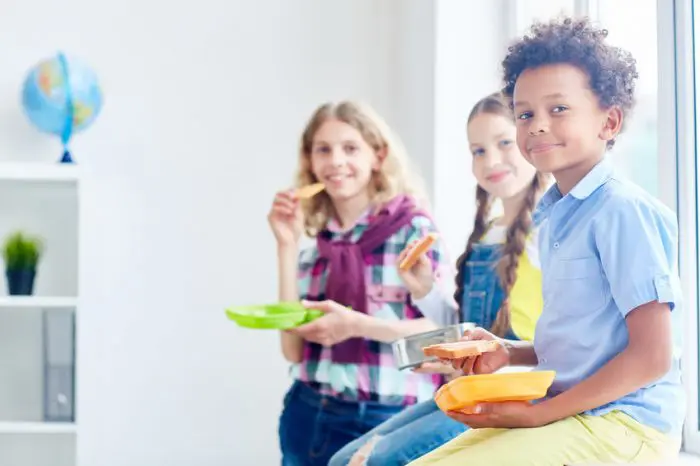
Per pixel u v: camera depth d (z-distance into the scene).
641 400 1.22
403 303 2.08
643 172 1.87
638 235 1.20
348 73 2.88
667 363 1.17
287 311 2.06
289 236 2.23
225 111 2.86
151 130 2.84
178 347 2.85
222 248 2.86
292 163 2.87
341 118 2.15
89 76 2.67
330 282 2.12
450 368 1.63
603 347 1.23
